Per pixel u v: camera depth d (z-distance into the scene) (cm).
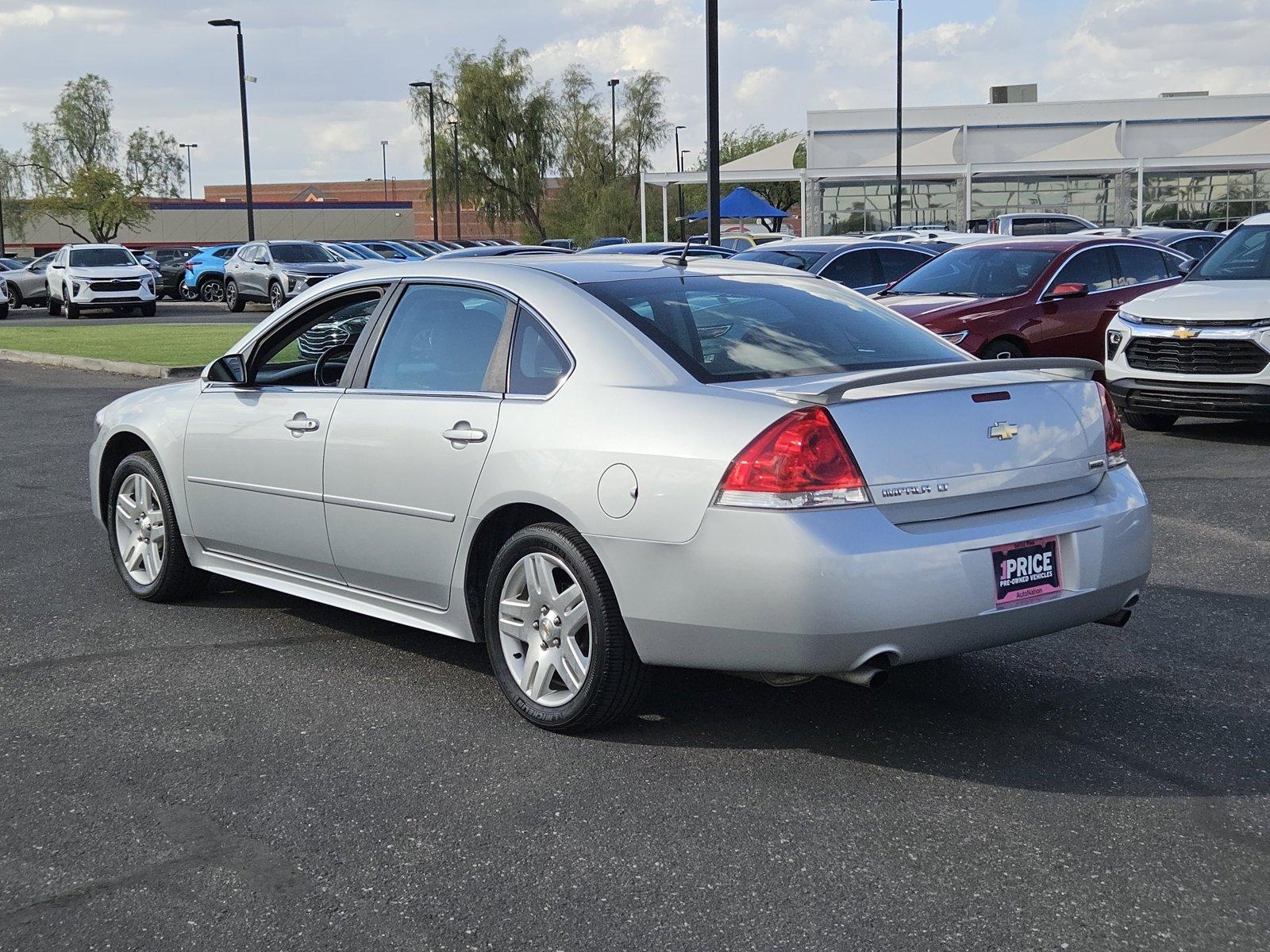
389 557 478
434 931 300
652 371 410
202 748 417
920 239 2158
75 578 650
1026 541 391
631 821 358
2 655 521
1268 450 992
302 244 3180
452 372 463
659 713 443
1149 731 422
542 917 305
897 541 368
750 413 378
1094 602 408
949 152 4588
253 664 507
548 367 432
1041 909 305
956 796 372
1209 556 656
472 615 457
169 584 591
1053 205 4644
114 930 302
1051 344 1168
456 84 6069
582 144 6375
